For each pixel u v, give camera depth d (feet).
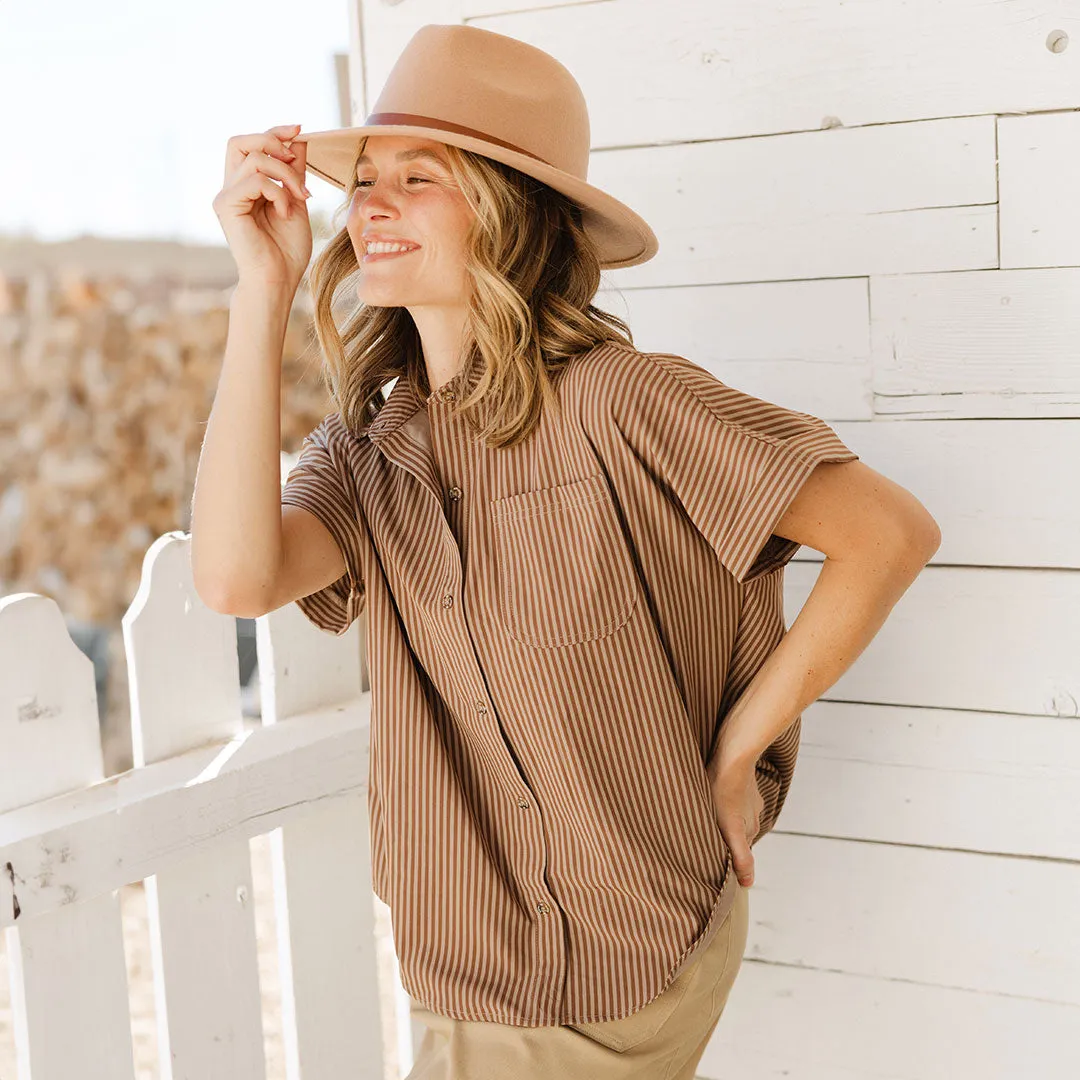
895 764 6.40
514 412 4.74
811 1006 6.70
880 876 6.49
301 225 4.95
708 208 6.44
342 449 5.34
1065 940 6.17
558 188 4.91
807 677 4.74
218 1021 6.02
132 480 13.07
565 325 4.87
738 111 6.33
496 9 6.75
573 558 4.62
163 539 5.89
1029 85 5.80
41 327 12.89
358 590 5.39
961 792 6.29
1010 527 6.06
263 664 6.47
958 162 5.95
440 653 4.88
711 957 4.89
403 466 4.87
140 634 5.79
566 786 4.68
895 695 6.37
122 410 13.07
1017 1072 6.31
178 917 5.84
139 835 5.36
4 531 12.62
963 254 6.00
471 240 4.85
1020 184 5.87
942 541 6.18
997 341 5.99
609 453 4.59
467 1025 4.90
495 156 4.73
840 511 4.55
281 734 6.26
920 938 6.44
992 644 6.15
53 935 5.23
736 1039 6.88
